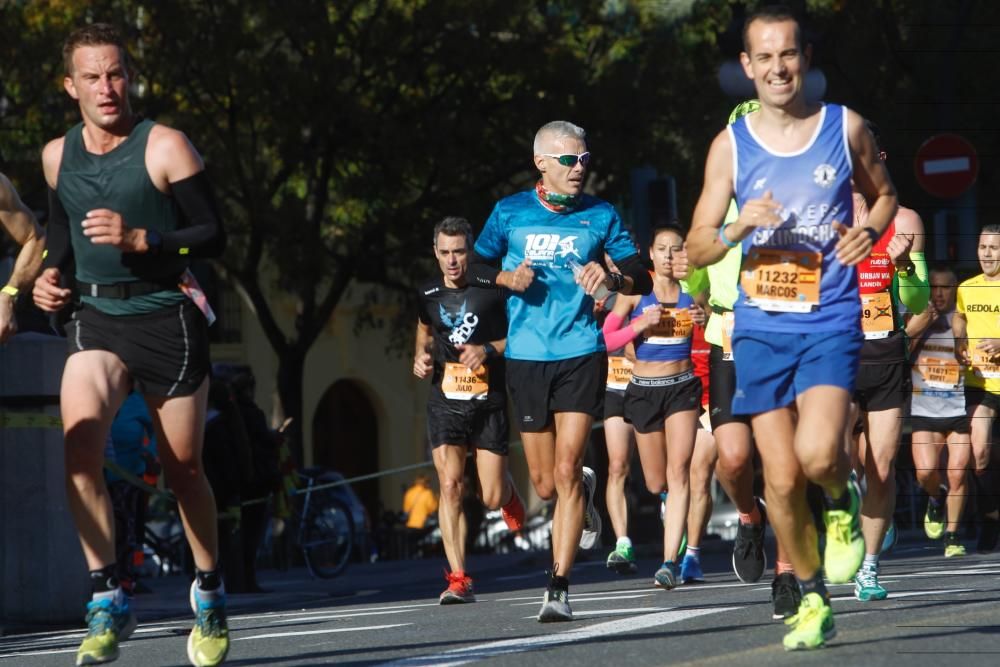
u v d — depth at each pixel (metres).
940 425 36.66
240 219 74.81
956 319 36.84
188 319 16.09
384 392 114.44
